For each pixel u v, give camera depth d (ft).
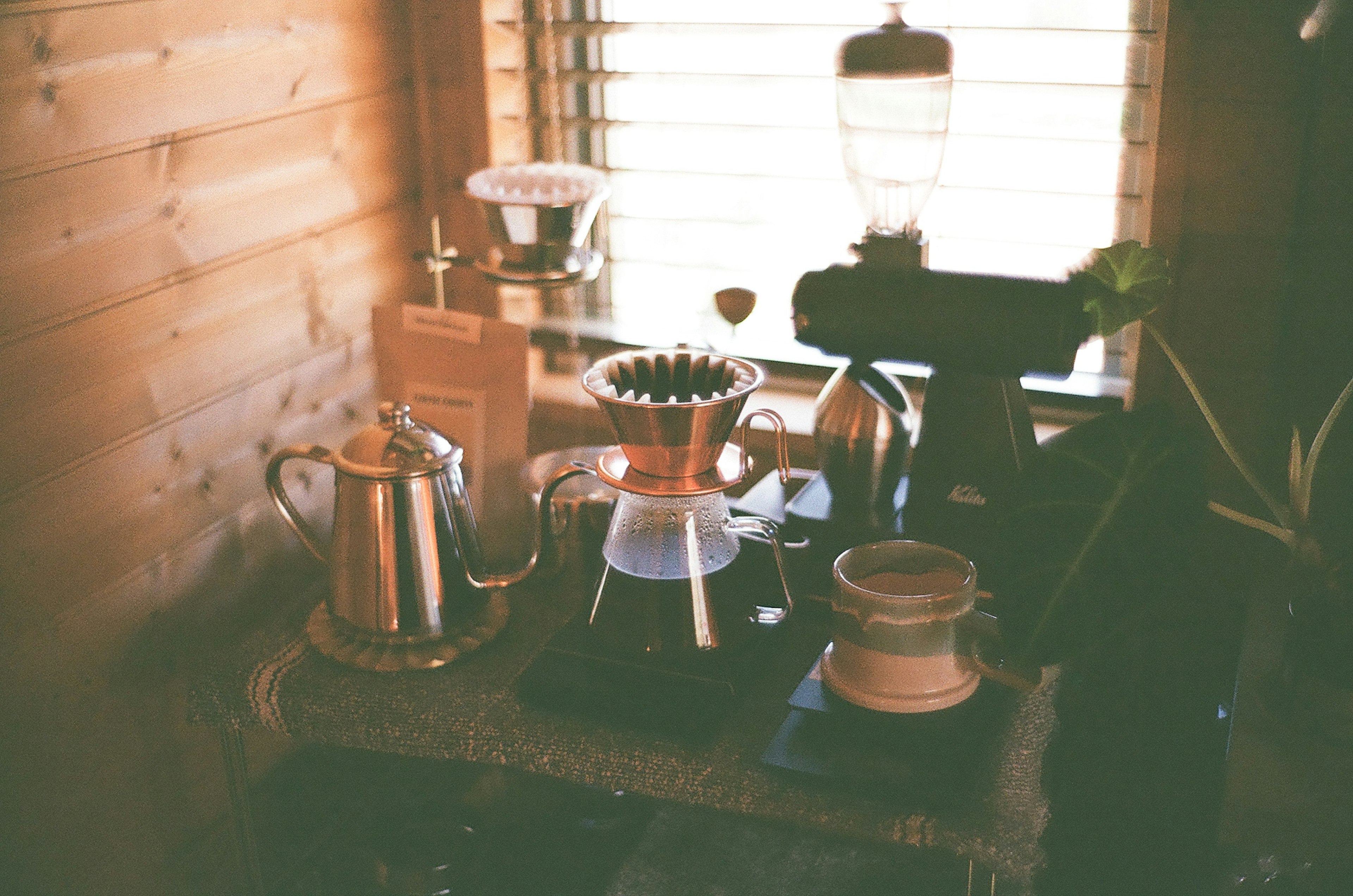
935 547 3.47
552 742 3.43
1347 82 3.59
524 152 5.26
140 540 3.96
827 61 4.61
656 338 5.30
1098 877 3.72
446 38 4.93
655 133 5.04
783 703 3.57
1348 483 3.87
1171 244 4.11
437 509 3.75
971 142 4.48
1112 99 4.16
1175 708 3.95
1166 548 3.13
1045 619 3.14
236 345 4.25
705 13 4.75
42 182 3.43
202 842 4.47
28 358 3.47
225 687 3.75
